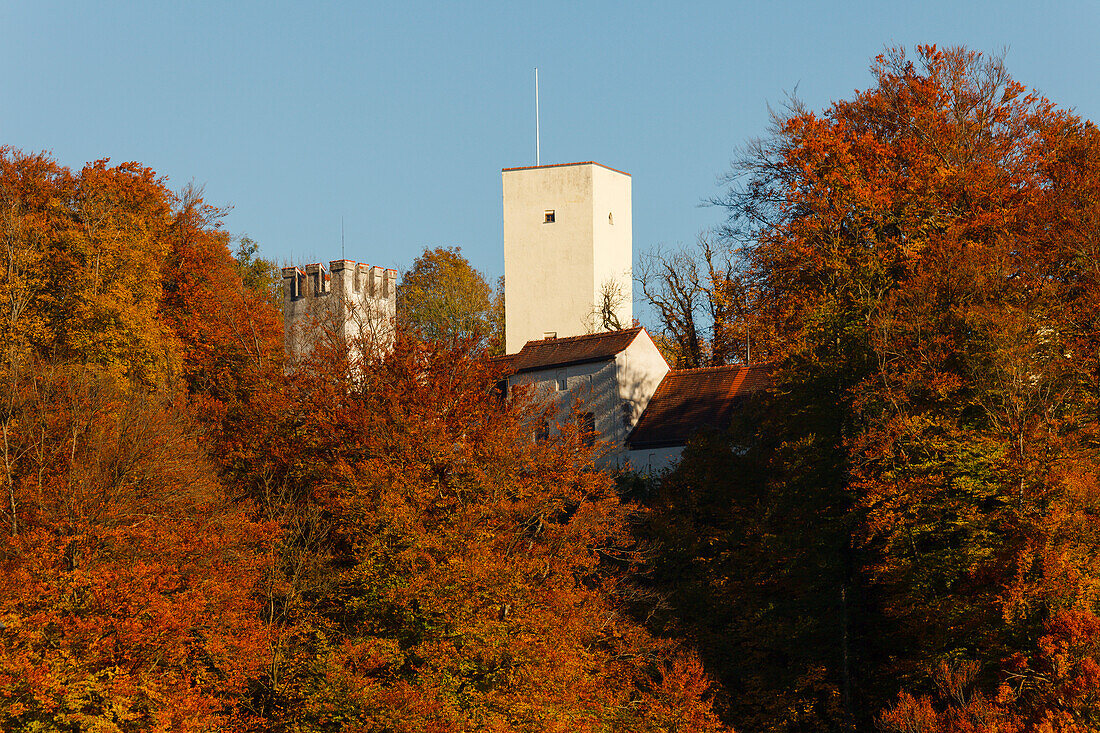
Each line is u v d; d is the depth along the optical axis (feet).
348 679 487.20
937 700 462.19
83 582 456.86
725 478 614.75
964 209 593.83
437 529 547.90
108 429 535.60
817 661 549.13
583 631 528.63
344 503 550.77
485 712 498.28
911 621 485.56
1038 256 535.60
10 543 472.85
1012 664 425.69
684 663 528.22
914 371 514.27
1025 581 440.86
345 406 607.78
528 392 638.12
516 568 534.37
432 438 573.74
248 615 511.40
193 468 544.62
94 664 451.94
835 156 604.08
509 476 566.77
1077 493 448.24
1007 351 490.08
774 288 615.98
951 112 629.51
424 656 507.30
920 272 538.47
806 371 565.12
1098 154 574.56
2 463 513.45
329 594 541.75
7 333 602.03
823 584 552.82
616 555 609.01
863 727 534.78
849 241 597.93
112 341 638.94
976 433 490.08
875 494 497.46
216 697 492.54
